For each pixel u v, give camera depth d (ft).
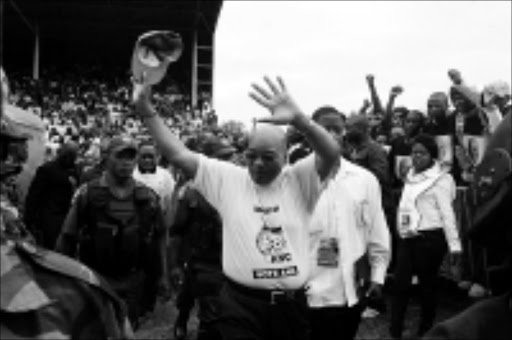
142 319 25.22
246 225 11.87
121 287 15.57
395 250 25.62
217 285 17.11
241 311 11.56
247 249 11.77
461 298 25.90
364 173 15.02
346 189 14.71
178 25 123.44
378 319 23.99
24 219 25.99
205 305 15.65
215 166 12.35
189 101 127.24
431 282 21.13
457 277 25.02
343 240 14.46
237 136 32.04
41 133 40.83
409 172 21.67
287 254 11.74
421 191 20.92
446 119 25.09
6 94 6.54
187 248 18.22
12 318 5.95
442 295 26.53
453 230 20.67
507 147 3.90
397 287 21.15
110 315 6.60
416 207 20.97
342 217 14.57
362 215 14.82
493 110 20.92
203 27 124.67
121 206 15.74
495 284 4.21
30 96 121.49
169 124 112.16
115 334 6.60
